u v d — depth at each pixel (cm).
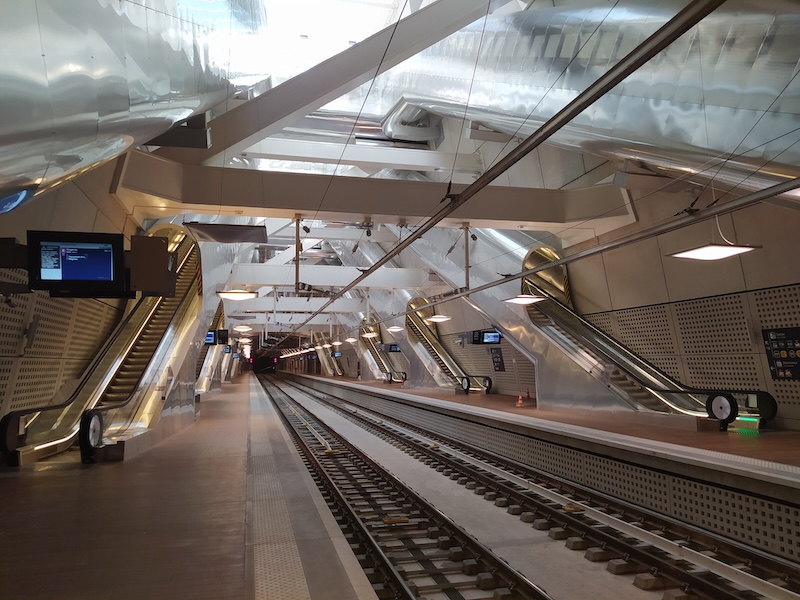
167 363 1181
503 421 1107
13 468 782
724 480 590
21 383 809
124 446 850
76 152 347
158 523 516
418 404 1700
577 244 1223
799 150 496
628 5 665
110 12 353
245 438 1111
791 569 454
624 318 1212
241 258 2123
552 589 449
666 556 515
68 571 399
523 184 1408
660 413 980
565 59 785
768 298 870
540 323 1354
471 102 1058
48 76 277
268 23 1096
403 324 2358
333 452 1209
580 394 1218
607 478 789
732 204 515
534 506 699
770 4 502
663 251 1036
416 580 474
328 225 1978
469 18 902
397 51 901
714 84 573
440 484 881
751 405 920
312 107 948
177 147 834
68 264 595
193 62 557
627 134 702
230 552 439
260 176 948
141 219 1012
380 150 1390
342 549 447
